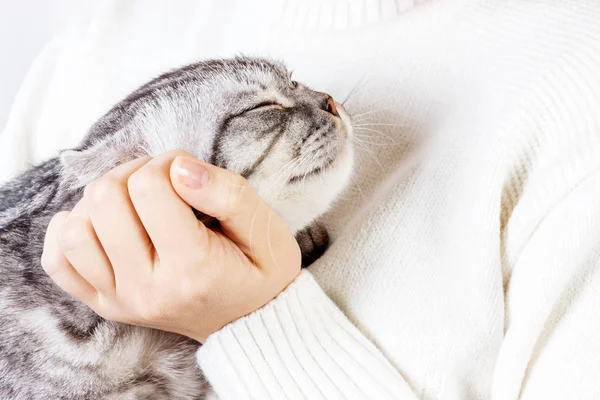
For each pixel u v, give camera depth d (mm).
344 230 374
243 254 316
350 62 396
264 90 375
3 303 348
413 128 368
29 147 485
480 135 337
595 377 302
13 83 584
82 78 484
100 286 315
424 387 321
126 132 365
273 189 365
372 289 337
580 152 317
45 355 345
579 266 315
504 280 338
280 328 322
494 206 326
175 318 316
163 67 474
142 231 307
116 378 352
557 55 326
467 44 356
